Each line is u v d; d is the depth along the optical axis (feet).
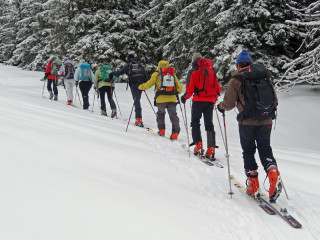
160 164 14.32
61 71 33.91
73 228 6.90
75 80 32.76
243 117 11.64
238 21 41.86
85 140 15.14
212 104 17.63
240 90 11.49
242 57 12.05
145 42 59.72
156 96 22.26
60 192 8.45
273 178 11.05
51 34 74.13
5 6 140.05
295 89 43.73
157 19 59.88
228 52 41.81
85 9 57.98
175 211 9.23
